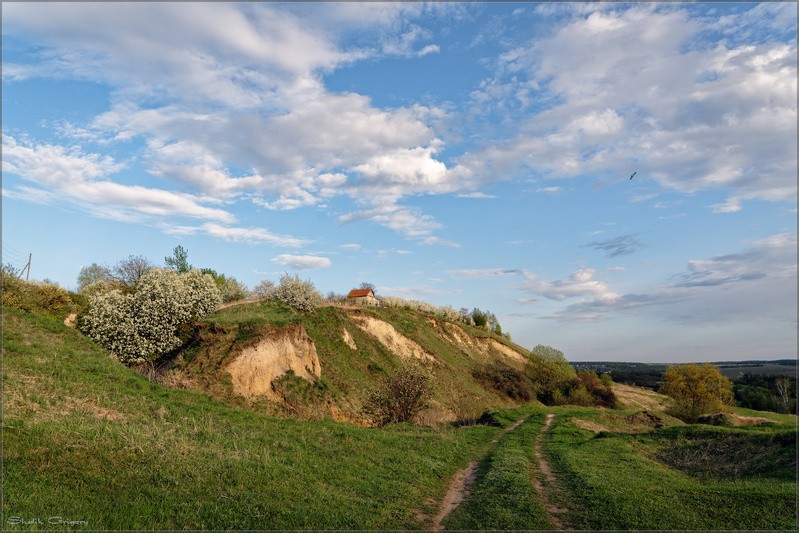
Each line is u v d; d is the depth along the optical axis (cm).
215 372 2498
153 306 2892
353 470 1535
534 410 4288
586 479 1561
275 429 1825
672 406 5269
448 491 1539
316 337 3656
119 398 1633
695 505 1284
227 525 988
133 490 1033
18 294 2992
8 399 1285
